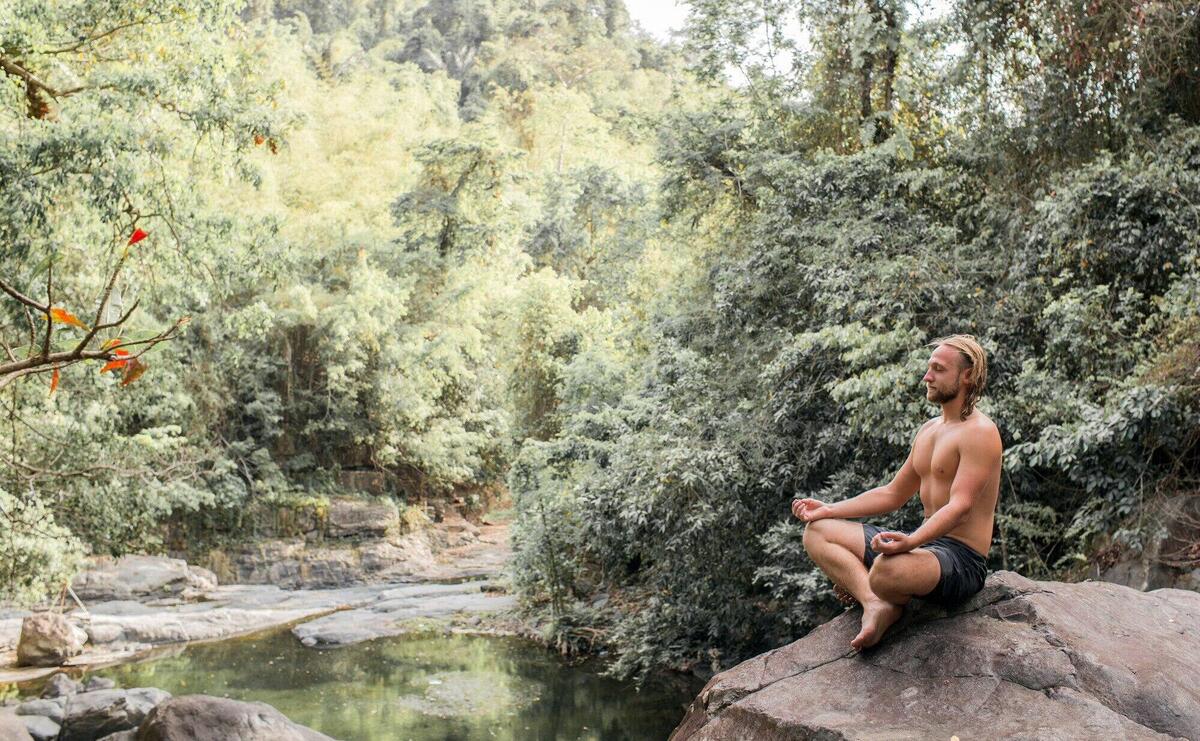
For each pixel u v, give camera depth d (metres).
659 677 14.80
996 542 10.54
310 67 57.47
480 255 34.12
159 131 12.55
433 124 49.22
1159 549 8.98
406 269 32.50
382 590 25.03
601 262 30.89
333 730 12.76
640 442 13.98
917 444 4.22
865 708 3.79
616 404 21.45
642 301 23.55
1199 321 8.89
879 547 3.90
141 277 12.91
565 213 37.72
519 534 20.38
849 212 13.60
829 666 4.18
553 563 18.70
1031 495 10.57
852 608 4.54
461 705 13.96
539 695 14.46
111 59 12.48
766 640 13.74
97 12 11.83
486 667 16.34
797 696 3.99
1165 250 10.07
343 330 28.56
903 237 12.71
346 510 28.39
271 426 28.80
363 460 31.50
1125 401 8.66
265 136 12.97
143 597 22.59
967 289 11.76
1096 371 10.02
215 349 27.39
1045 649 3.83
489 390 34.34
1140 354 9.57
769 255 14.05
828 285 12.43
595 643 17.25
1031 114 12.77
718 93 19.78
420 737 12.43
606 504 13.96
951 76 14.34
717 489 12.52
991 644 3.88
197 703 9.88
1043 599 4.30
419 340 30.95
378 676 15.80
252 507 27.00
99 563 22.69
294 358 30.47
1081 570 9.79
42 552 13.77
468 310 32.53
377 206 35.44
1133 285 10.47
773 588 12.71
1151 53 11.79
